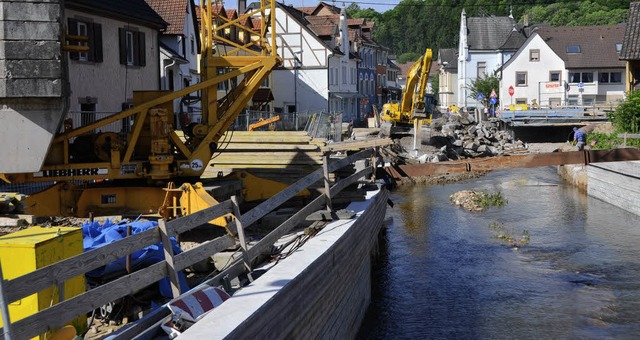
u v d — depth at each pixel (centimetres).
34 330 584
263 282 869
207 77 1591
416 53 15200
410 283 1648
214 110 1552
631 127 3456
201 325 708
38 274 596
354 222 1316
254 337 746
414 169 1900
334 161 1415
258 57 1594
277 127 3838
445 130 5128
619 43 7112
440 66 10006
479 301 1515
